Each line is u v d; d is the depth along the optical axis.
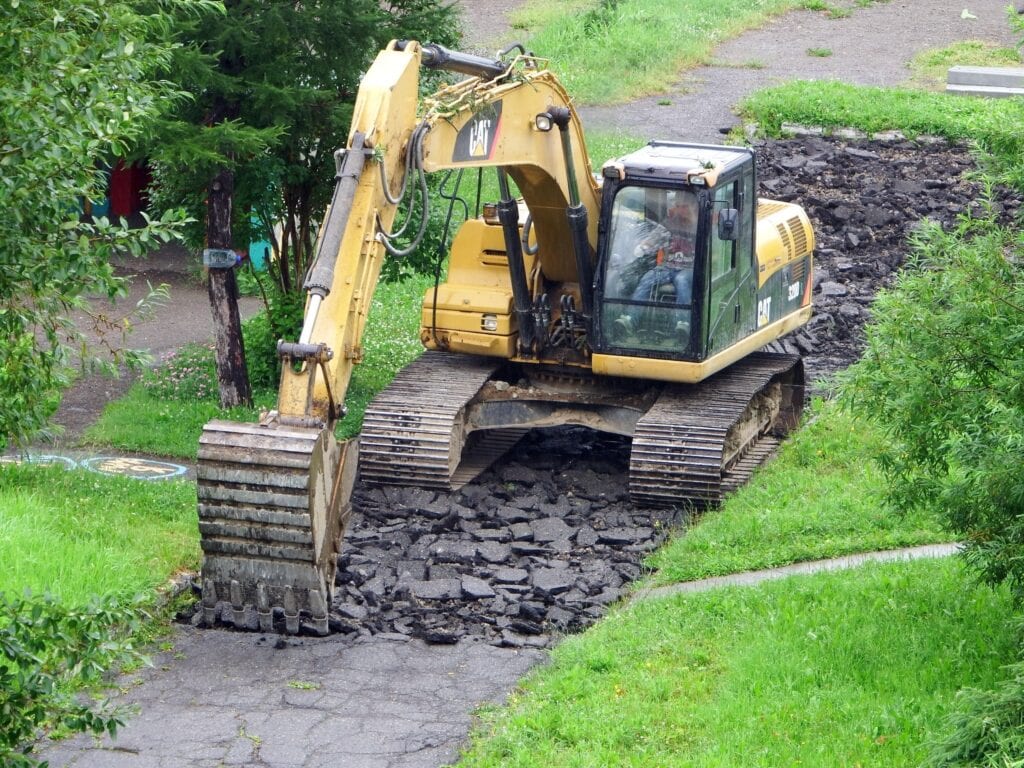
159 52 27.81
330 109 55.62
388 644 37.53
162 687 34.47
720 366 50.66
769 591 39.28
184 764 30.64
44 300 28.09
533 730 31.80
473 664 36.50
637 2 129.62
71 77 24.67
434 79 59.44
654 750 30.61
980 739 27.50
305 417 35.25
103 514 43.72
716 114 102.56
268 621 36.56
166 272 84.50
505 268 52.34
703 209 47.69
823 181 89.75
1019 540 32.62
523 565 43.59
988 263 33.91
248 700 33.91
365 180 38.44
